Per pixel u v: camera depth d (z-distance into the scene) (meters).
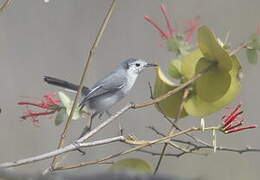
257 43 6.49
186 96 6.49
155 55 14.44
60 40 14.80
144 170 5.53
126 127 12.77
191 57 6.80
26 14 14.89
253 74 14.52
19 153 12.38
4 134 12.59
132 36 14.85
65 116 5.79
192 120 12.86
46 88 13.88
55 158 5.25
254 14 15.32
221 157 12.59
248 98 14.29
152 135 12.76
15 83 13.91
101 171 3.72
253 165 12.60
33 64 14.37
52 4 15.08
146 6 15.29
